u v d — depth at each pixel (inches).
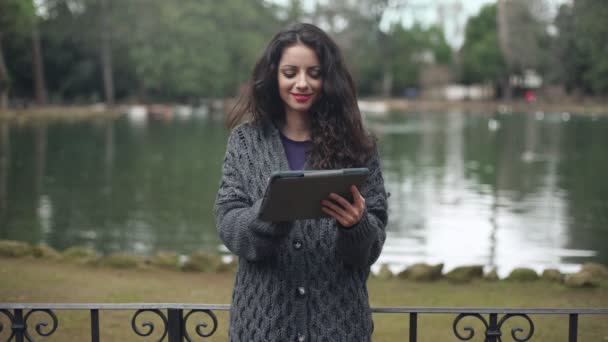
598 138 1138.7
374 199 90.4
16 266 259.0
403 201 511.5
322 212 82.4
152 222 434.6
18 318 112.8
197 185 604.7
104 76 2215.8
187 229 412.8
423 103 2935.5
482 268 252.5
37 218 445.7
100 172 689.0
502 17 2534.5
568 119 1795.0
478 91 3248.0
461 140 1114.1
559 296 232.4
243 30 2687.0
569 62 2358.5
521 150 938.1
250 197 88.8
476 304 221.9
